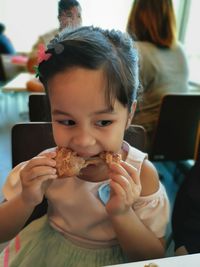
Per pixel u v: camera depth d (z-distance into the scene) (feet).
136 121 6.14
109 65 1.89
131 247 2.30
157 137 6.05
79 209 2.50
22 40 15.93
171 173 8.05
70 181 2.46
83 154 2.09
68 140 2.00
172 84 6.40
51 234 2.65
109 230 2.53
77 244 2.56
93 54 1.86
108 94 1.87
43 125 2.93
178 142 6.18
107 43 1.98
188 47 10.03
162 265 1.65
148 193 2.50
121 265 1.63
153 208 2.47
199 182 2.93
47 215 2.82
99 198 2.43
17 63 11.93
